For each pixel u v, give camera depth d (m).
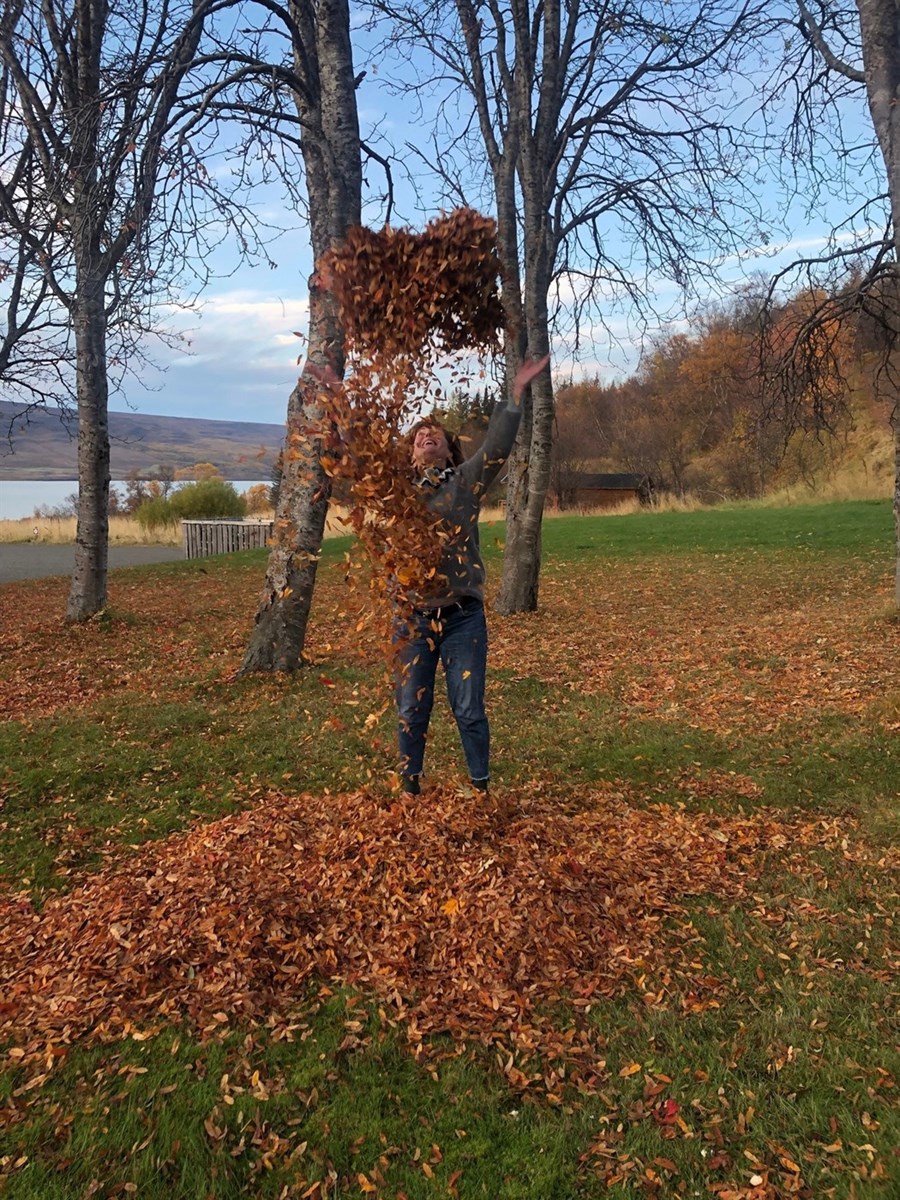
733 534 21.73
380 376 3.71
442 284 3.71
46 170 10.28
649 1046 2.85
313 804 4.58
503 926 3.37
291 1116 2.56
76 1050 2.85
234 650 10.17
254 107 7.58
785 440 12.55
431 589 3.88
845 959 3.34
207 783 5.55
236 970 3.18
